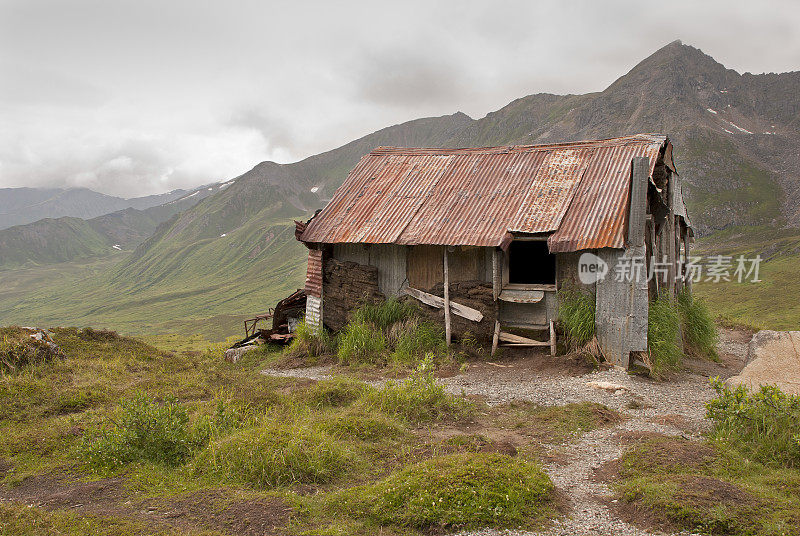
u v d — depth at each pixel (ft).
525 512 20.04
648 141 51.65
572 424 31.65
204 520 20.13
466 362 49.24
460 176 59.11
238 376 47.75
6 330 49.80
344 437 28.96
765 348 36.52
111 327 501.56
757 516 18.65
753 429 26.32
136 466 26.18
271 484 23.50
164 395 36.94
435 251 55.52
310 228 59.82
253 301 576.61
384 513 20.16
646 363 43.01
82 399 37.17
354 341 53.67
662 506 19.57
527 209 50.44
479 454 24.17
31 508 21.40
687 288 68.23
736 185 598.75
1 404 35.63
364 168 66.33
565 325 47.34
